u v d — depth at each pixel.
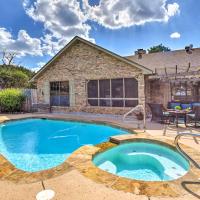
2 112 16.81
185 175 4.18
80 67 15.49
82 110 15.54
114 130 10.16
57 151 7.94
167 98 14.25
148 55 18.09
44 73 17.70
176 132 8.28
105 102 14.59
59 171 4.44
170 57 16.17
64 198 3.33
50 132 11.27
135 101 13.21
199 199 3.26
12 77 26.50
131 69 13.02
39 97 18.19
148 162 6.24
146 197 3.35
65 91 16.62
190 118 9.85
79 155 5.54
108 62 14.05
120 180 3.99
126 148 7.05
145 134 7.90
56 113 16.16
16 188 3.69
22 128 12.23
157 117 10.75
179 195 3.39
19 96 17.09
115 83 14.05
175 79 12.88
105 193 3.49
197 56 15.08
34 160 6.75
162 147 6.62
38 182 3.92
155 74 12.50
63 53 16.34
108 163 6.27
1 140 9.74
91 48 14.80
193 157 5.11
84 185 3.78
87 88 15.42
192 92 14.03
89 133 11.10
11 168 4.69
